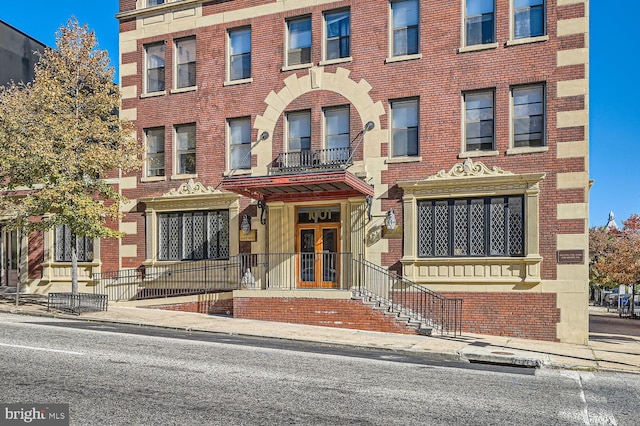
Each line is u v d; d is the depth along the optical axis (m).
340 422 7.12
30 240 24.72
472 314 17.66
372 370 10.77
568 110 17.09
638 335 20.28
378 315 16.86
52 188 19.08
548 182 17.14
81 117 20.30
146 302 20.95
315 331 16.14
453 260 17.91
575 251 16.72
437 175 18.31
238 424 6.88
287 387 8.93
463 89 18.34
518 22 18.05
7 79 29.06
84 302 19.14
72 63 20.94
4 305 20.25
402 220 18.67
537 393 9.34
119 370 9.73
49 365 9.91
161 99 22.56
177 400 7.89
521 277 17.20
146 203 22.39
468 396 8.81
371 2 19.64
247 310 18.45
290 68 20.59
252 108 21.08
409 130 19.16
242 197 20.89
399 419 7.34
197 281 21.28
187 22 22.33
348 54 20.06
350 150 19.58
